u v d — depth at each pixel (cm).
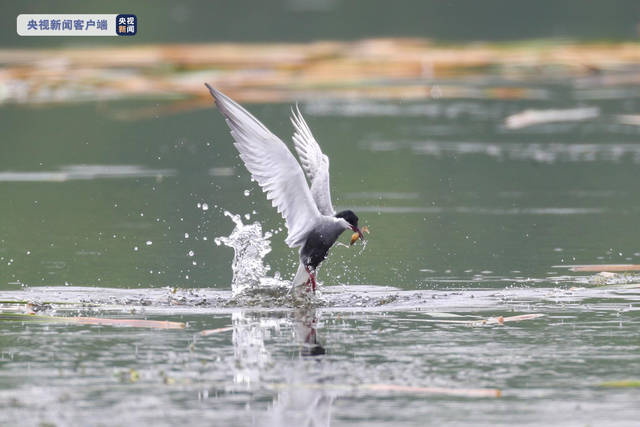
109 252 1405
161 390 754
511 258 1367
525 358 850
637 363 835
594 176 2064
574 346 893
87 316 1032
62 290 1164
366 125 2861
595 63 3912
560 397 741
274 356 856
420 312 1055
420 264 1333
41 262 1329
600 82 3697
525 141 2547
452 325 987
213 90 1118
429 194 1895
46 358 846
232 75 3638
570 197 1848
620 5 5875
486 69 3919
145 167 2220
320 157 1273
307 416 697
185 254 1406
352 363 832
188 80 3550
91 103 3406
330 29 4972
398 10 5800
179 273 1278
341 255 1397
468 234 1541
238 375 795
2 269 1282
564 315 1032
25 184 2000
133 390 754
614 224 1603
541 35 4588
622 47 3956
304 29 4978
